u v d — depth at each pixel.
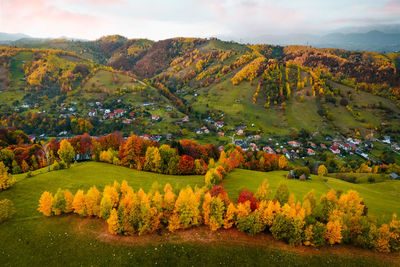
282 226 36.84
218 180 62.06
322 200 42.22
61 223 39.97
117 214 37.38
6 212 39.62
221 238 37.72
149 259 33.56
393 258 35.09
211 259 34.09
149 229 37.44
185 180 68.56
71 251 34.22
